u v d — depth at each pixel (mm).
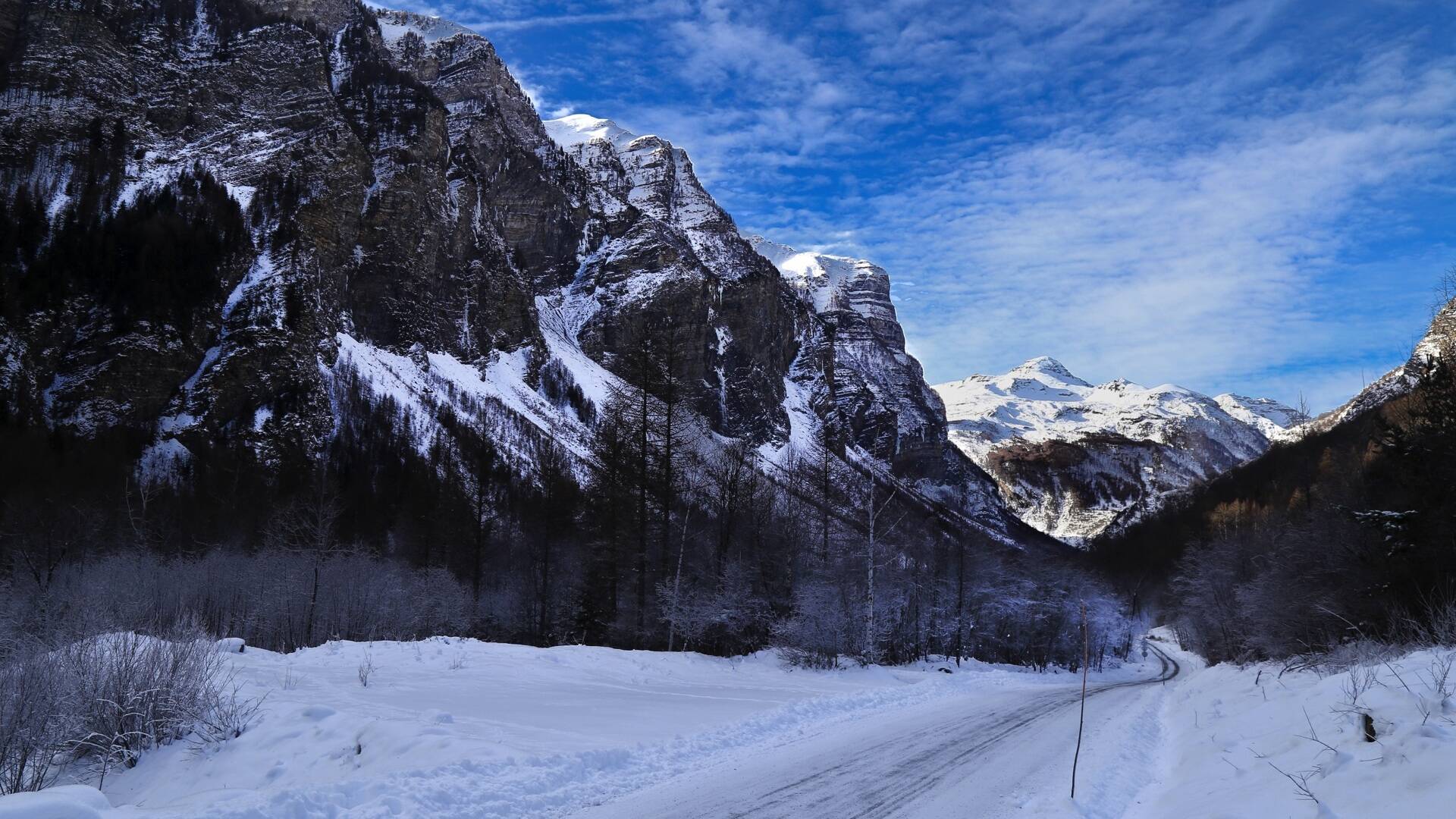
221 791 9750
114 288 130250
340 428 138125
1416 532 25984
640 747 13484
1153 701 27516
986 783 11953
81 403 119062
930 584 56281
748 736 15633
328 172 190000
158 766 12211
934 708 22156
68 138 164250
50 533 60156
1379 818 7492
